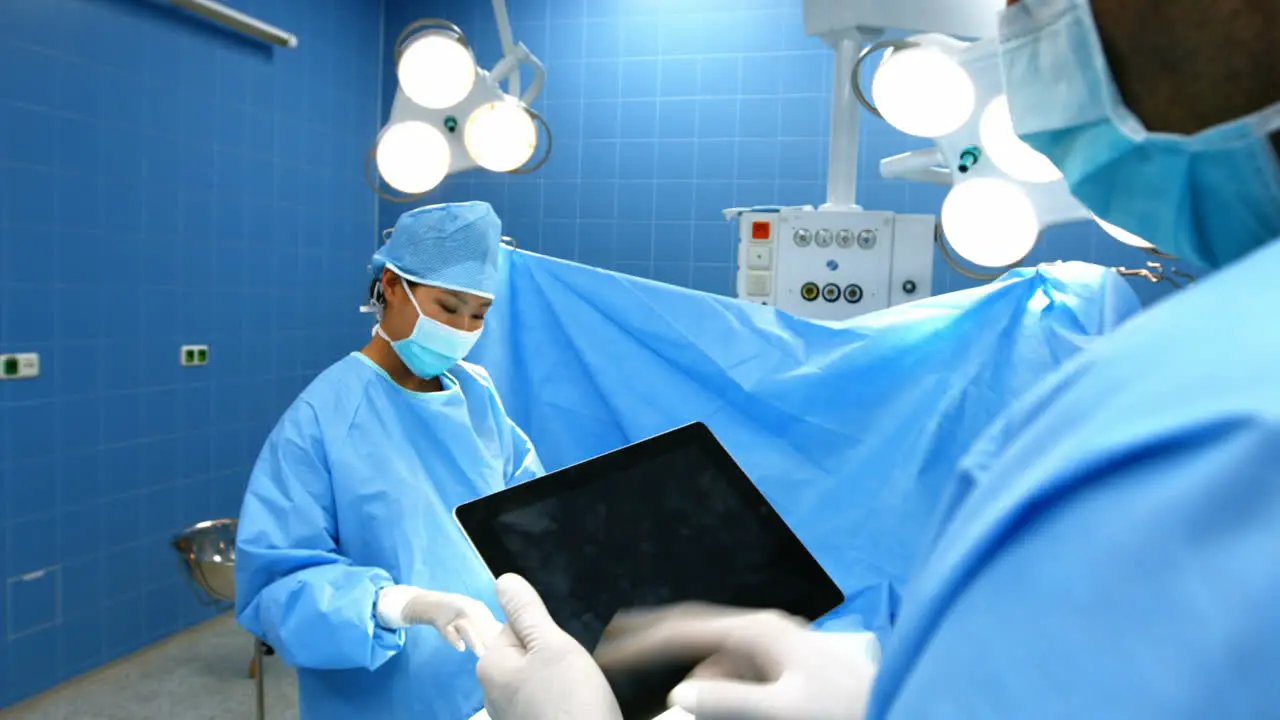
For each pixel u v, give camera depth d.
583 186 3.93
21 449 2.47
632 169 3.88
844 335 1.47
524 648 0.71
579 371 1.56
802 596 0.76
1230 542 0.21
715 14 3.75
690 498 0.85
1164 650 0.21
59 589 2.60
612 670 0.68
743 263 2.12
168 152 2.92
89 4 2.60
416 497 1.27
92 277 2.66
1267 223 0.36
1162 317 0.28
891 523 1.42
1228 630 0.20
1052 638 0.23
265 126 3.36
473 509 0.80
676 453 0.88
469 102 1.99
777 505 1.44
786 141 3.71
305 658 1.12
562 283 1.56
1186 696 0.20
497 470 1.41
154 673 2.76
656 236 3.87
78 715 2.48
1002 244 1.58
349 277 3.95
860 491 1.44
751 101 3.73
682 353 1.49
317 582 1.13
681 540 0.81
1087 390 0.28
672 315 1.50
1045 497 0.25
